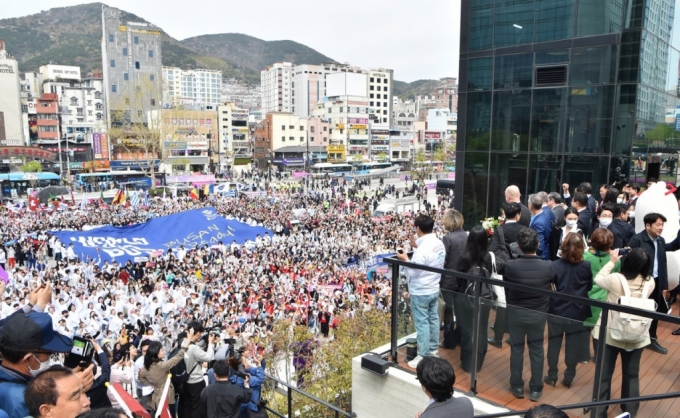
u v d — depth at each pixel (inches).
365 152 4785.9
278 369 574.6
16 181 2576.3
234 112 4355.3
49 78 5000.0
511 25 738.2
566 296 177.6
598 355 181.2
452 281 225.6
